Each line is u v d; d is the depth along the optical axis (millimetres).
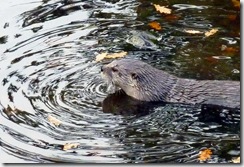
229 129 12672
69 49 15859
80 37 16391
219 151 11891
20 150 12078
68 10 17984
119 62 14445
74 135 12469
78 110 13391
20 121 12977
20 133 12586
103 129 12672
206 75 14414
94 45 15984
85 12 17781
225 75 14352
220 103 13539
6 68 15062
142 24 16844
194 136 12414
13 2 18688
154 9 17672
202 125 12852
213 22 16812
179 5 17844
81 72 14836
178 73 14539
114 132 12570
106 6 18078
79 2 18469
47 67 15047
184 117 13211
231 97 13539
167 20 17016
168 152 11859
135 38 16031
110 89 14273
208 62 14914
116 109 13523
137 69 14234
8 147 12172
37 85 14312
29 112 13297
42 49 15906
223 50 15398
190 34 16219
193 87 13883
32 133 12578
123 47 15836
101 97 13938
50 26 17078
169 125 12859
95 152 11898
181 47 15648
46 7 18250
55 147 12117
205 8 17578
